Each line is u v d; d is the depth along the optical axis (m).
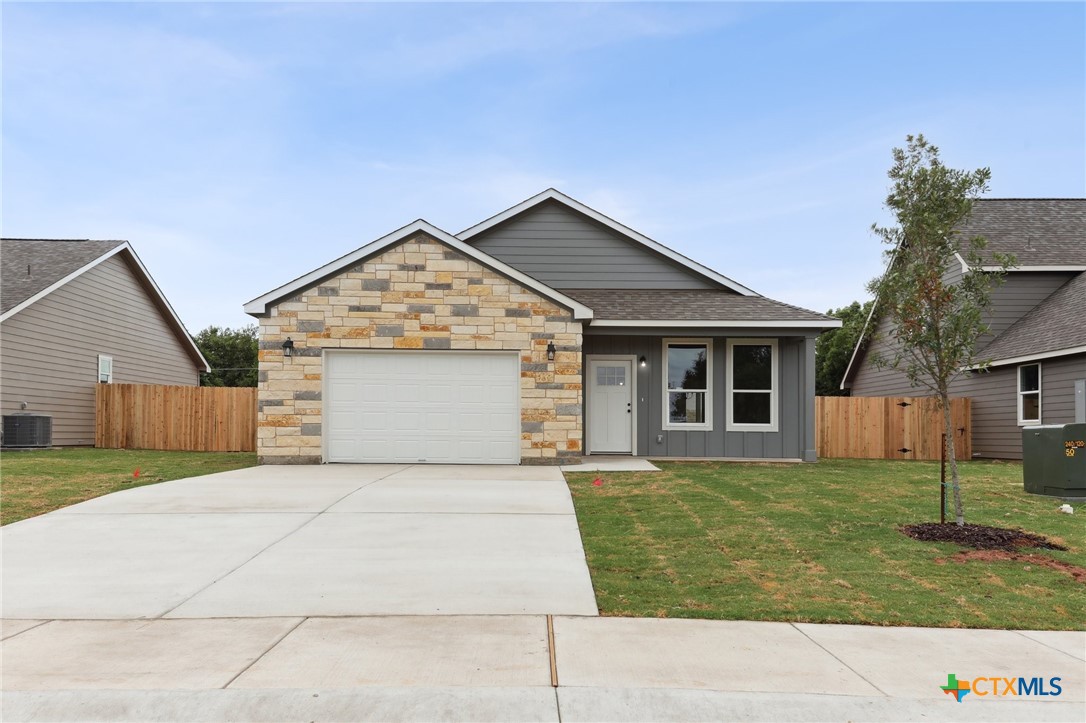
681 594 5.97
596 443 16.34
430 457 14.23
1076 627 5.29
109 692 3.98
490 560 7.00
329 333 14.18
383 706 3.84
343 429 14.23
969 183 7.90
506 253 18.19
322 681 4.14
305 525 8.47
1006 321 19.84
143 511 9.20
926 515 9.12
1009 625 5.32
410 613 5.46
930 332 8.08
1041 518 9.05
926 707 3.92
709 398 16.28
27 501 9.80
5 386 17.67
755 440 16.23
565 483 11.59
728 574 6.54
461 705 3.86
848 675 4.34
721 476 12.66
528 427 14.23
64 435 19.70
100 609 5.54
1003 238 20.75
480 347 14.25
